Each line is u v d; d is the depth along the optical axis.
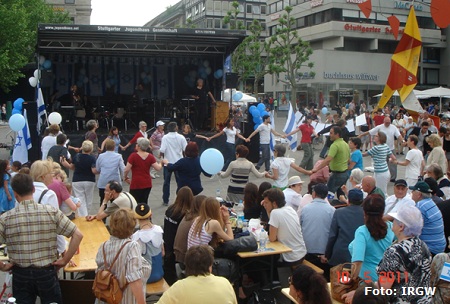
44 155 11.30
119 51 19.66
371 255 4.74
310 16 52.34
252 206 7.14
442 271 3.90
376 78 50.88
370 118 23.66
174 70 23.47
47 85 21.00
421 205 5.77
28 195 4.50
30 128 15.10
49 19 40.06
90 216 7.27
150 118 21.16
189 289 3.66
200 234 5.71
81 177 8.78
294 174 15.29
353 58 49.81
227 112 19.06
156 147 14.05
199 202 6.02
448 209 6.17
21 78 39.69
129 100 21.94
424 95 32.41
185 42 18.70
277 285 6.11
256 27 44.06
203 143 16.75
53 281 4.52
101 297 4.19
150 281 5.48
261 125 14.70
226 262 5.70
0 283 6.64
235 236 6.24
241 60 43.81
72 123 19.50
